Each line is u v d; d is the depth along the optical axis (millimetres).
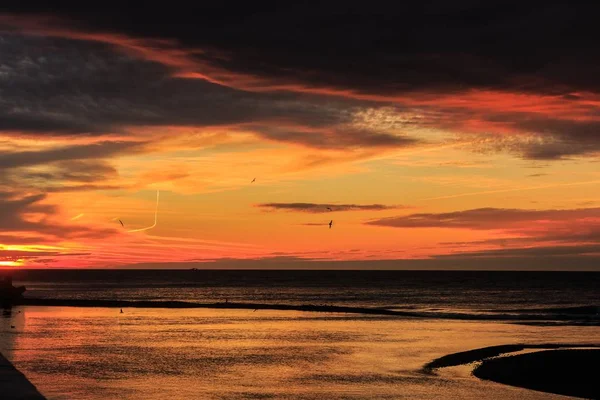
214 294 120812
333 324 56781
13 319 60125
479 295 121062
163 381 28875
